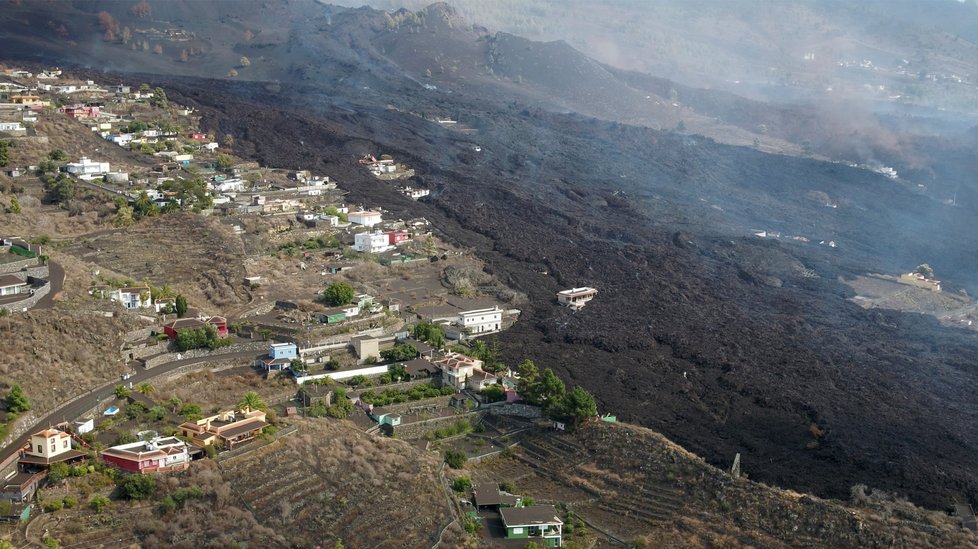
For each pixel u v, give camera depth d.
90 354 186.88
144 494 149.00
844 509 165.75
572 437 193.38
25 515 141.38
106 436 164.12
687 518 169.12
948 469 187.25
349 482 163.12
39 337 183.50
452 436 193.50
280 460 164.00
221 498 151.75
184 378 192.38
